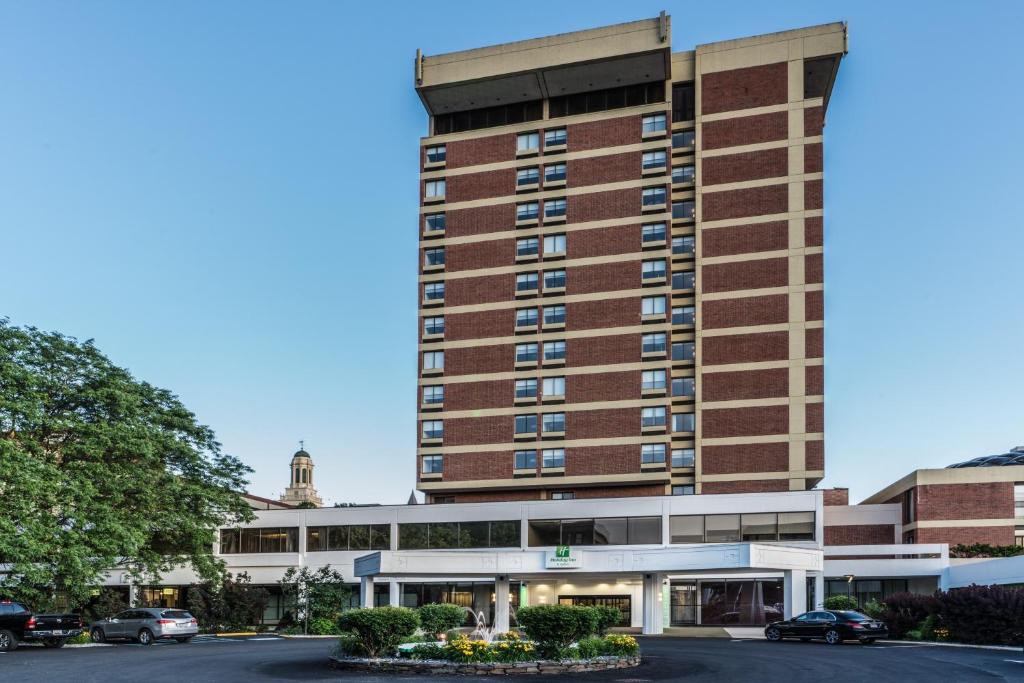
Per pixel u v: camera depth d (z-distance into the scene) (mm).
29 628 35438
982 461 67875
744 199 69375
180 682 23641
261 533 68188
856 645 37812
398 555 50469
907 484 63844
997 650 33875
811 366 65812
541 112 75000
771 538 58438
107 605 49938
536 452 68562
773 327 67000
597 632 30562
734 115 70750
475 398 70688
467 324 72000
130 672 26141
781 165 69188
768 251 68125
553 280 71000
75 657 31781
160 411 49781
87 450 41906
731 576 58531
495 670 26156
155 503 46156
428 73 74000
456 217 74062
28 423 40812
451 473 69938
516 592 61219
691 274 69875
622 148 71500
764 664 28594
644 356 67875
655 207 69812
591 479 67062
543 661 26594
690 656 32062
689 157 71438
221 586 57656
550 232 71688
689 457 66812
